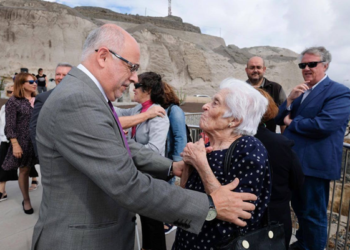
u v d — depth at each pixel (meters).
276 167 1.70
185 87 54.22
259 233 1.28
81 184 1.24
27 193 3.44
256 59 3.87
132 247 1.51
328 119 2.33
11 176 3.81
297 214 2.66
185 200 1.18
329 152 2.40
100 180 1.12
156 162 1.69
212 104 1.44
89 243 1.27
